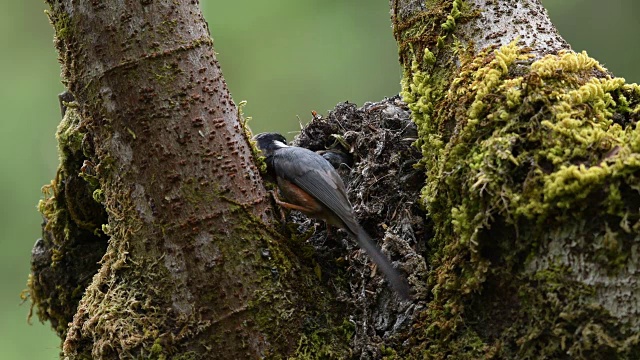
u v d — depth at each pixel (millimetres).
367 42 17188
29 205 16172
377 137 8461
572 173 5629
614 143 5746
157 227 6566
